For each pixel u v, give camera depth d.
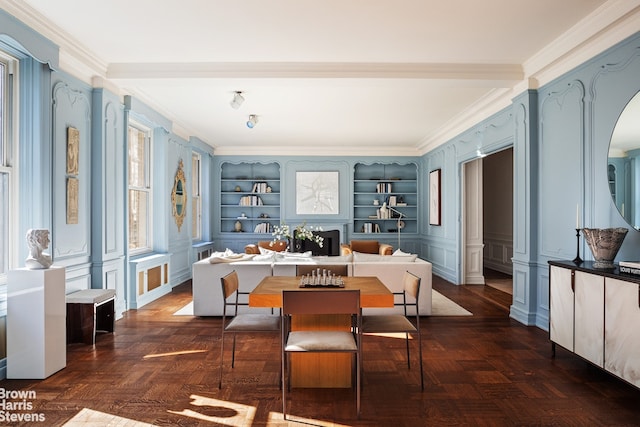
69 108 4.16
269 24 3.67
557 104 4.30
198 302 5.09
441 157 8.48
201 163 9.55
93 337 4.05
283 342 2.66
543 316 4.61
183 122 7.28
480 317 5.18
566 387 3.06
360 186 10.30
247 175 10.29
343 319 3.12
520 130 4.91
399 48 4.20
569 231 4.11
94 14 3.48
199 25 3.69
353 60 4.50
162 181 6.73
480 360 3.64
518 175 5.00
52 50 3.69
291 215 10.02
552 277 3.71
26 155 3.62
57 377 3.23
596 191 3.72
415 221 10.24
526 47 4.18
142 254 6.39
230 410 2.69
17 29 3.26
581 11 3.43
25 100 3.61
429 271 5.09
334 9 3.40
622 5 3.19
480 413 2.66
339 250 9.79
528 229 4.76
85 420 2.54
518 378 3.23
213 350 3.90
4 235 3.51
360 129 7.89
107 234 4.78
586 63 3.83
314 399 2.86
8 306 3.15
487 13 3.46
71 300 4.04
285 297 2.54
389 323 3.20
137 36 3.91
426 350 3.92
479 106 6.07
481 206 7.62
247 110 6.47
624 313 2.76
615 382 3.15
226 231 10.23
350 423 2.53
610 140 3.53
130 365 3.50
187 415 2.62
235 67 4.61
